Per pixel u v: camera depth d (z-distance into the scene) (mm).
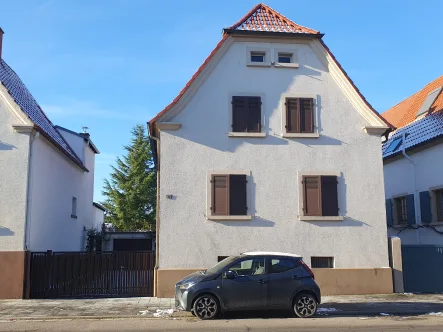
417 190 21078
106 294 15664
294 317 12008
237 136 16219
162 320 11711
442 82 24938
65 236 22016
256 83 16672
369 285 15977
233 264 11961
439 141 19188
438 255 17141
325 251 16000
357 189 16453
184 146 16031
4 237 15242
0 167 15578
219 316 12156
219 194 15867
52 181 19203
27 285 15266
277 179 16188
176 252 15492
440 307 13508
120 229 41156
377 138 16828
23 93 20797
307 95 16766
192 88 16297
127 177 42125
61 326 10945
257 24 17328
